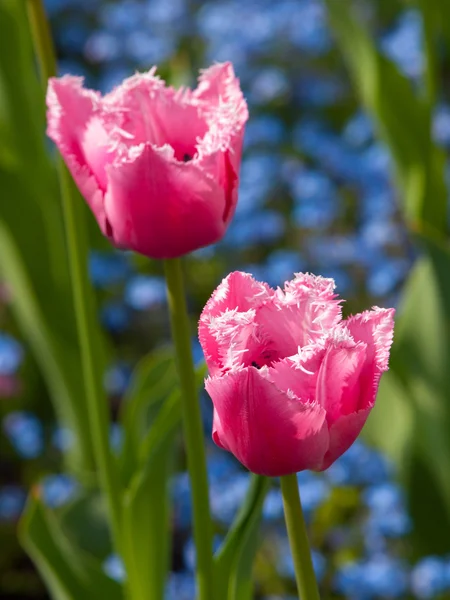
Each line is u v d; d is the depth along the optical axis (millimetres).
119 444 1519
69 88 815
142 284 1848
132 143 817
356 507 1479
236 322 729
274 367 731
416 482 1373
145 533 1016
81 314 986
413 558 1414
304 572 753
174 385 1142
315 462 731
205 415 1668
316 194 1914
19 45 1360
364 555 1426
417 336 1297
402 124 1359
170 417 1011
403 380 1319
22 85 1378
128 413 1094
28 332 1580
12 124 1394
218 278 1985
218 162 800
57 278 1457
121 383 1824
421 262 1279
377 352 729
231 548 865
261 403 718
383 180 1971
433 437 1330
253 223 1881
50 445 1830
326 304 739
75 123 815
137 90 823
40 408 1891
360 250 1842
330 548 1439
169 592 1336
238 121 804
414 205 1382
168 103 822
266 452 729
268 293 743
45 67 963
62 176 969
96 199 813
